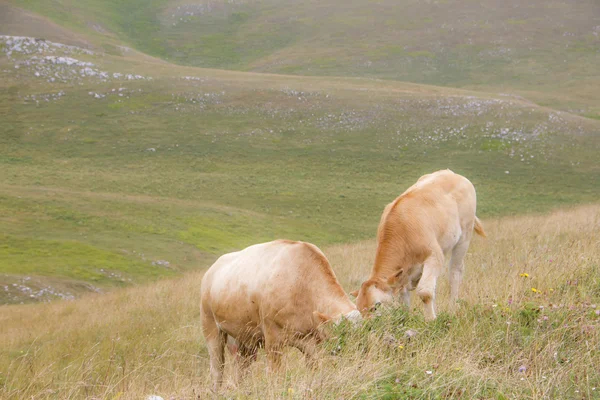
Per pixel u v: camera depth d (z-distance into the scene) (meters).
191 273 34.41
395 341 6.14
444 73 133.62
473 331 6.21
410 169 66.62
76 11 163.88
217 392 6.09
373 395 4.92
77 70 93.94
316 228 51.62
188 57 152.50
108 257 39.84
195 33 166.75
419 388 5.03
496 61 138.25
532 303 6.77
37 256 38.88
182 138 74.62
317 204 57.88
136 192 59.59
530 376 5.21
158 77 93.69
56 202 51.66
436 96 86.88
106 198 54.38
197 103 84.38
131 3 182.12
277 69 140.00
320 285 7.04
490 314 6.86
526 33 150.12
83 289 33.59
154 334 13.83
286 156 70.69
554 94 116.50
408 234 8.75
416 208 9.03
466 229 9.97
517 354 5.72
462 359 5.49
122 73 95.50
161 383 7.43
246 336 7.62
